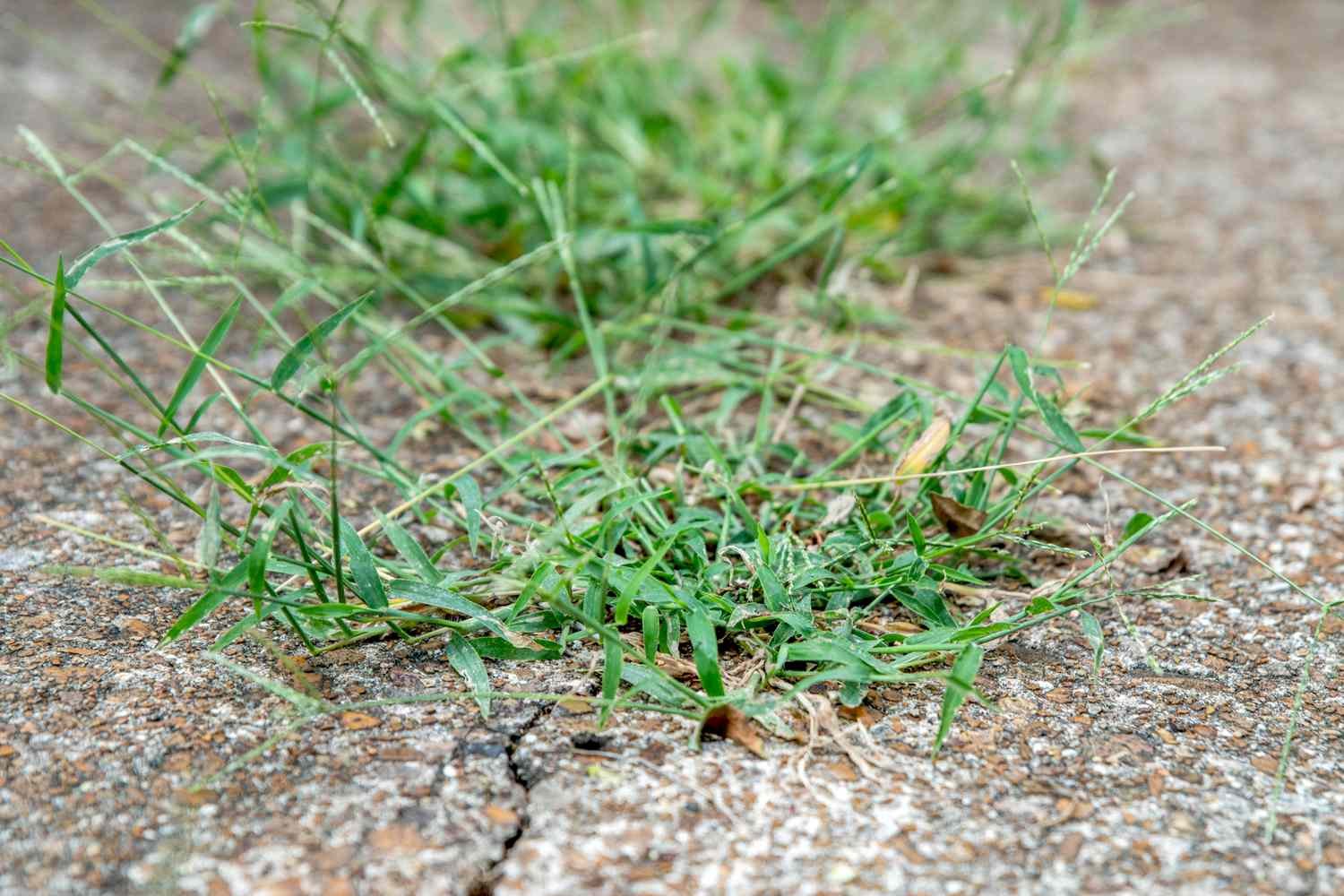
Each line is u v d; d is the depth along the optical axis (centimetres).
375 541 98
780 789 90
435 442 109
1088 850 88
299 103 142
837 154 121
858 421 111
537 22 148
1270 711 94
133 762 90
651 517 98
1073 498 106
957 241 134
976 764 91
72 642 95
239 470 107
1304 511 105
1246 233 141
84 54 182
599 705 92
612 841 88
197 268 124
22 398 112
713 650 91
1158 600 100
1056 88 159
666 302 106
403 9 147
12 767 89
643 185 132
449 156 124
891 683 94
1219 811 89
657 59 149
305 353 93
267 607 93
